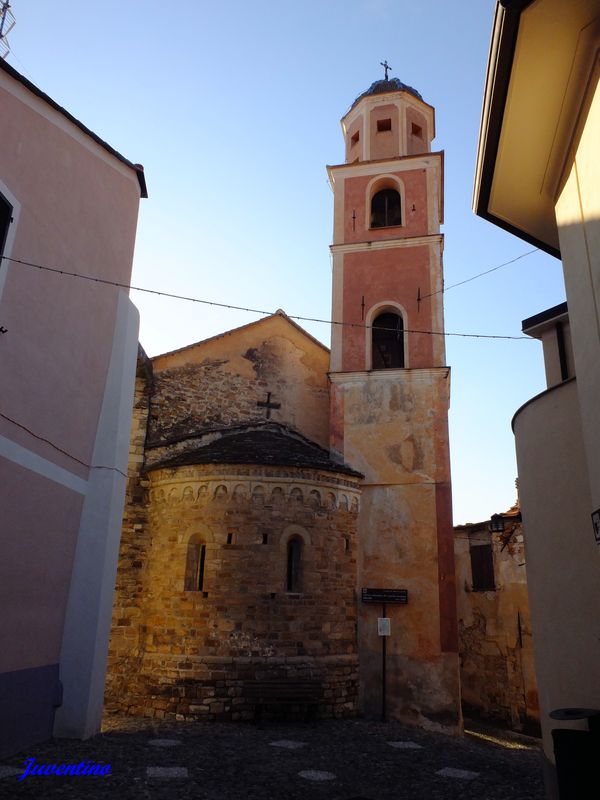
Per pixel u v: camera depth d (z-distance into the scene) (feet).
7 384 30.12
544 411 26.48
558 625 24.16
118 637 51.98
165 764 31.58
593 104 20.22
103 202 41.04
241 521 51.11
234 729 43.57
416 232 69.10
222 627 48.42
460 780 32.68
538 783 32.53
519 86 21.44
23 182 31.89
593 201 20.43
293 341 71.67
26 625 31.76
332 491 55.16
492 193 27.09
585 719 21.01
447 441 60.03
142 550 54.80
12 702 30.35
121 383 41.24
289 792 28.40
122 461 40.93
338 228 71.05
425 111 79.46
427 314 65.67
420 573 56.34
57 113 35.27
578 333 21.77
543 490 26.07
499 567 68.54
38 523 32.94
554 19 19.11
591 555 22.61
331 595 52.49
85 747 33.22
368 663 54.29
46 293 33.88
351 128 80.48
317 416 69.77
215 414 65.36
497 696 66.95
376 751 39.47
